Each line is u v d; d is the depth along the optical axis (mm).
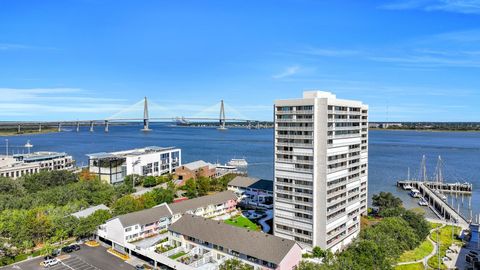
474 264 95000
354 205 116312
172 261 88625
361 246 89875
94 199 142625
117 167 197375
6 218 107562
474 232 125375
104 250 103938
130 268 91938
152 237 112062
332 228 103188
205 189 170750
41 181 173875
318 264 81188
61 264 93625
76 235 110438
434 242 115312
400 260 98375
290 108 104688
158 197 145000
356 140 115062
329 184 100375
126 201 129250
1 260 93688
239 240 93312
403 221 114000
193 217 108438
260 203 155000
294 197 104938
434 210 168375
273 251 86562
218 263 92375
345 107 106812
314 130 99375
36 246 104375
